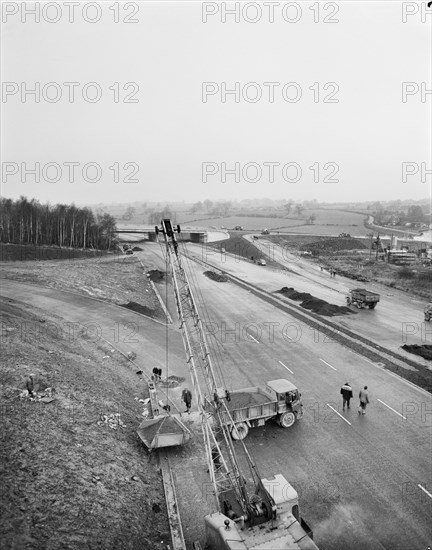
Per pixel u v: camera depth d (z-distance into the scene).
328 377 26.31
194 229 118.12
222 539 11.62
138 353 29.61
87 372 24.28
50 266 54.53
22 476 13.80
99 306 39.38
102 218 100.06
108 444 17.28
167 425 18.23
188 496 15.40
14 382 20.12
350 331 35.75
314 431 19.95
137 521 13.79
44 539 11.66
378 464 17.42
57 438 16.48
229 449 15.02
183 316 17.73
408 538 13.53
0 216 76.12
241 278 61.59
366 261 77.31
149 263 68.25
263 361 29.02
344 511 14.72
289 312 42.31
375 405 22.56
